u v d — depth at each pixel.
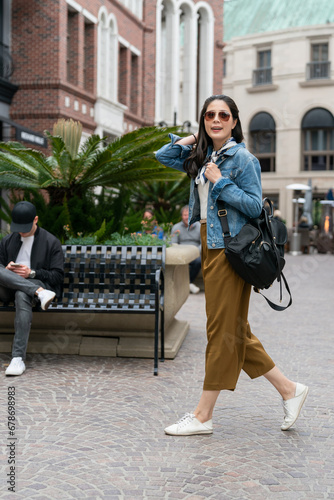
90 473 2.75
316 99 27.44
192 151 3.46
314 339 6.35
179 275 5.93
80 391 4.12
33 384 4.27
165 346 5.27
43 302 4.63
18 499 2.44
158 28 25.59
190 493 2.56
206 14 29.39
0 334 5.50
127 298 5.13
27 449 3.02
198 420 3.33
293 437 3.32
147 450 3.07
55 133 6.69
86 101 19.09
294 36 27.23
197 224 10.33
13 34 17.19
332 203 26.47
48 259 4.98
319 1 28.00
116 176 6.28
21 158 5.96
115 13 21.38
